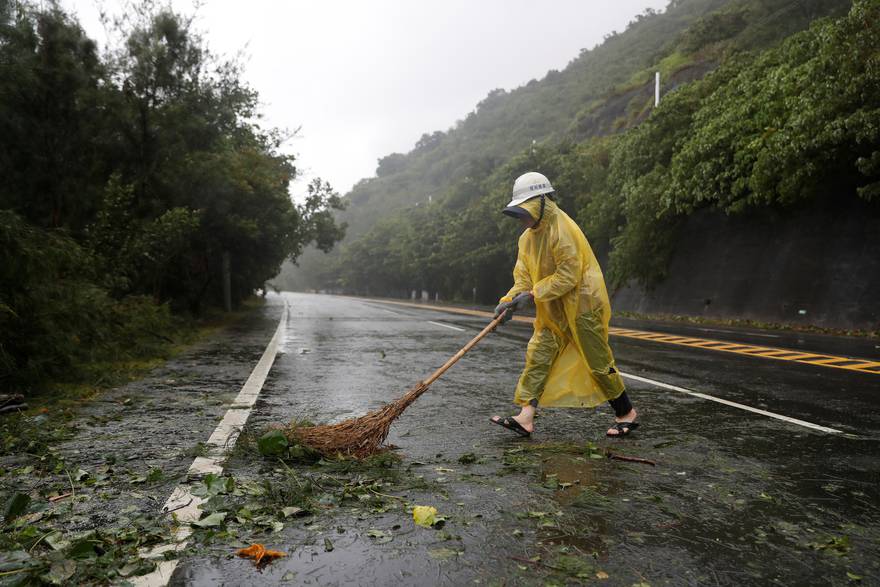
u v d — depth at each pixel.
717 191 19.47
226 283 24.42
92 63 11.40
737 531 2.49
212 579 2.04
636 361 8.41
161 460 3.49
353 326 16.02
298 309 29.31
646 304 25.59
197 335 12.62
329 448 3.53
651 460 3.53
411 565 2.15
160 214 13.25
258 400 5.44
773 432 4.26
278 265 32.38
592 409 5.07
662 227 23.48
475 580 2.04
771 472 3.31
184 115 13.38
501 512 2.68
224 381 6.55
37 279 6.39
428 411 4.96
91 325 7.62
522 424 4.16
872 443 3.95
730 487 3.05
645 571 2.13
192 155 14.23
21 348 5.99
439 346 10.51
